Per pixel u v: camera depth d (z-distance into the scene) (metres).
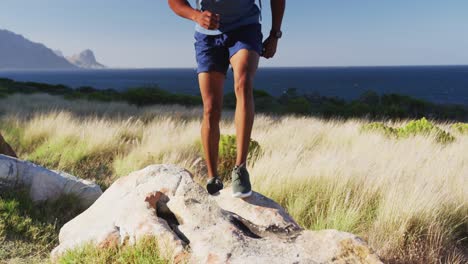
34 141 10.65
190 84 119.44
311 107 26.31
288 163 6.82
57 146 9.59
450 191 5.70
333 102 31.56
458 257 4.49
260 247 2.94
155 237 3.18
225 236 3.02
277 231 3.23
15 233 4.71
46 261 4.02
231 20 2.88
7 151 7.42
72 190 5.93
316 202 5.58
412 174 6.38
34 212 5.34
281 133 10.63
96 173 8.35
